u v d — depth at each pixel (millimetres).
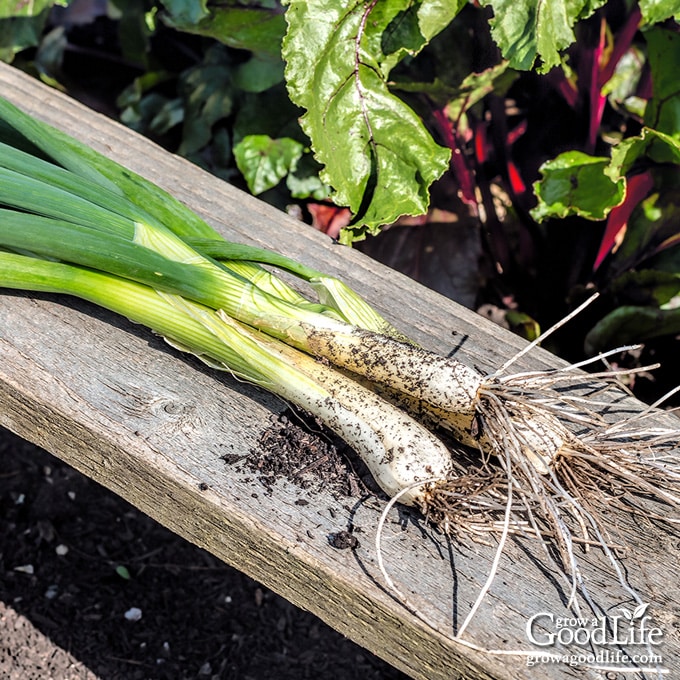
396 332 383
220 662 500
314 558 307
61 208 370
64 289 365
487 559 314
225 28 569
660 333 546
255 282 384
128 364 364
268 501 322
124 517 570
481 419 345
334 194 474
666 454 362
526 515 335
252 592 538
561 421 378
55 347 366
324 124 472
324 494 328
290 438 345
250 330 365
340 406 339
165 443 337
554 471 350
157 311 360
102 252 356
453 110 576
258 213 450
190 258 373
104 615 517
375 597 298
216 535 330
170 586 535
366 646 314
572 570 298
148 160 470
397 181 476
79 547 549
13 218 360
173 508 338
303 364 355
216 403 354
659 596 310
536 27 457
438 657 294
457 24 565
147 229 379
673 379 565
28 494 573
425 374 344
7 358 359
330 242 442
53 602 519
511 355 399
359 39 472
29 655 494
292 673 498
